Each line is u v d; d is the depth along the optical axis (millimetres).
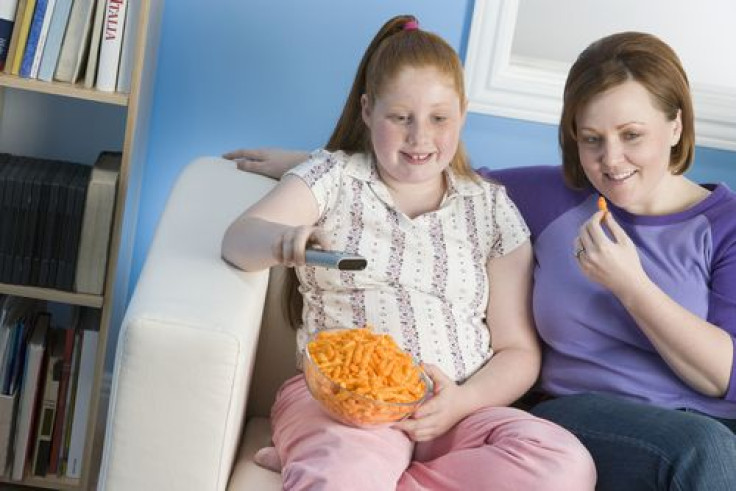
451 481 1709
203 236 1843
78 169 2451
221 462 1588
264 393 2080
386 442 1711
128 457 1578
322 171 1945
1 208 2297
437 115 1903
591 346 1994
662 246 2006
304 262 1666
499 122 2645
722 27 2635
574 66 2000
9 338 2377
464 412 1839
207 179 2107
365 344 1713
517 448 1698
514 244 2016
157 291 1618
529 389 2082
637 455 1750
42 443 2441
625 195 1960
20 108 2617
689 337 1886
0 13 2271
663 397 1959
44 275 2340
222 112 2637
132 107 2279
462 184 2023
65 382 2420
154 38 2455
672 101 1938
